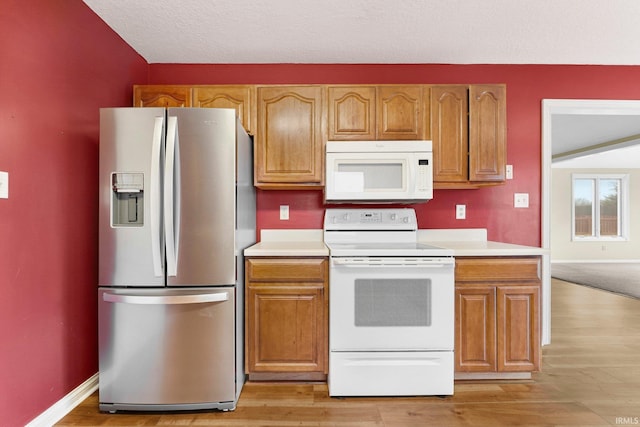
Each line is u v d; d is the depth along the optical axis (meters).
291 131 2.42
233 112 1.87
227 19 2.17
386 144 2.34
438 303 2.03
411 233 2.64
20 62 1.58
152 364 1.84
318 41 2.44
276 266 2.09
